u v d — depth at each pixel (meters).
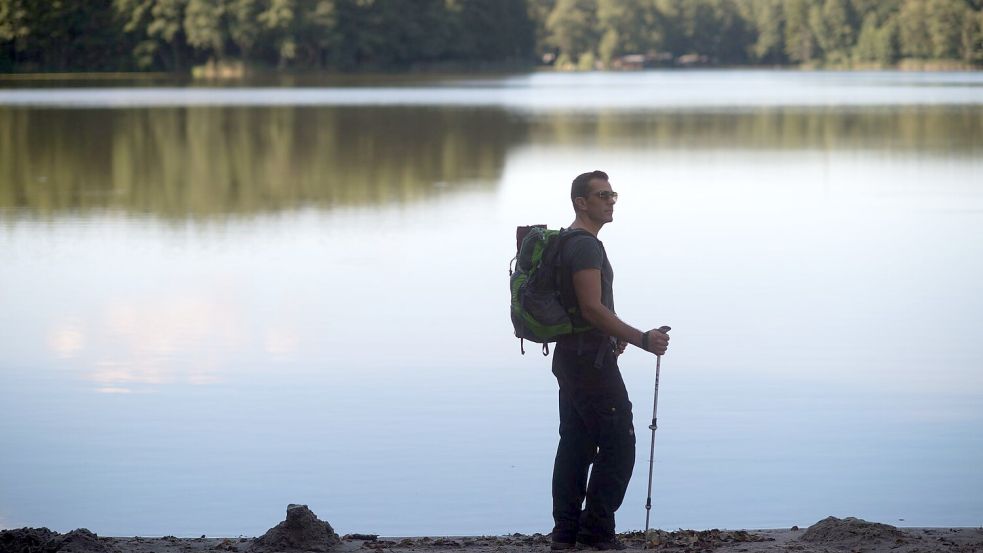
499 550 8.55
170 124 75.19
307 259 25.67
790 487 11.98
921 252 26.34
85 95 119.31
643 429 13.97
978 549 7.96
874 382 15.89
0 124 74.25
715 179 42.53
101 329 19.09
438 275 23.75
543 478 12.30
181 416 14.50
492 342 18.19
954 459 12.81
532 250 8.45
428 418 14.38
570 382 8.52
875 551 8.05
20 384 15.91
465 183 41.66
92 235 29.41
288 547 8.41
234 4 189.25
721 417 14.40
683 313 20.12
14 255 26.31
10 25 179.62
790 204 34.94
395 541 8.95
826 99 113.75
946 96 118.38
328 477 12.34
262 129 71.38
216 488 12.02
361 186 40.97
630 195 37.50
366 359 17.19
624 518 11.20
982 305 20.80
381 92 133.00
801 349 17.70
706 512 11.33
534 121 79.31
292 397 15.30
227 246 27.56
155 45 189.62
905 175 43.44
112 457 12.95
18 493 11.87
